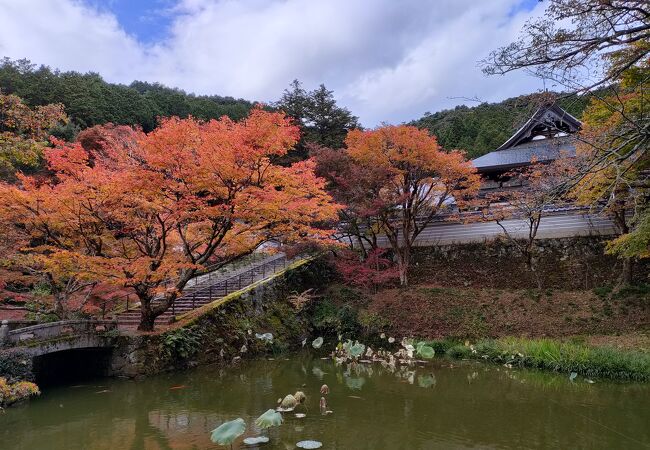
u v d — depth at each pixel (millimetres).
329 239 17109
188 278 15047
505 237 22547
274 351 18594
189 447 8328
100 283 16328
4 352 11180
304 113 36188
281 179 13711
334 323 21062
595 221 20953
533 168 21281
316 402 11094
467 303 20078
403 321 19953
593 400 11133
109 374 14055
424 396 11594
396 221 24562
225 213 13117
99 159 17078
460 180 22359
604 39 6758
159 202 13469
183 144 12602
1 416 10398
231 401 11398
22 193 12891
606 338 15930
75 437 9039
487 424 9414
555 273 20953
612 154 7438
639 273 19047
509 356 15422
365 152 20594
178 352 14914
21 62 35062
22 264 14641
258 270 23703
